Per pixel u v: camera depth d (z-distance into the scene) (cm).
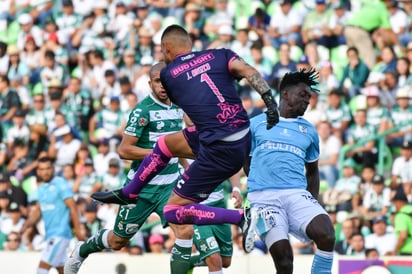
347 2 6109
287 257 3059
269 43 6000
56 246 4616
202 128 2733
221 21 6250
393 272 4178
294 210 3102
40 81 6259
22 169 5712
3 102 6175
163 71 2775
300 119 3198
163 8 6394
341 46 5950
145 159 2936
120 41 6275
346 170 5109
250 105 5547
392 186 4966
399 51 5928
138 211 3384
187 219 2867
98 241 3484
